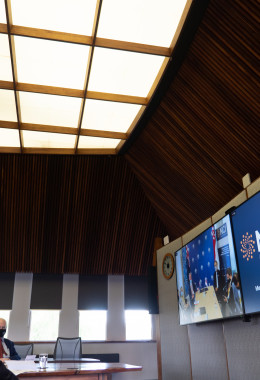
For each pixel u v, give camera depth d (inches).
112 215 347.9
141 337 374.3
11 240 342.0
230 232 173.2
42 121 270.4
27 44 198.7
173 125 237.3
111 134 283.1
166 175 284.8
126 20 185.5
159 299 289.9
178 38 185.0
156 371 358.3
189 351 232.8
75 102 248.1
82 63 214.8
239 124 197.6
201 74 194.7
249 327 166.2
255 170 208.5
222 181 238.2
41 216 335.6
